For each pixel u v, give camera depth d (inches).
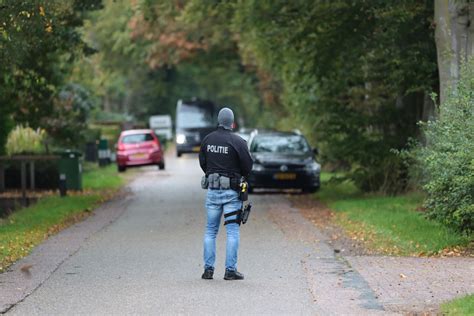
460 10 1131.9
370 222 1140.5
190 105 3759.8
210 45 3038.9
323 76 1553.9
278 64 1940.2
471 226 920.9
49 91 1707.7
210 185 739.4
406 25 1393.9
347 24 1470.2
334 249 943.0
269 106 3238.2
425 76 1432.1
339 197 1574.8
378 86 1515.7
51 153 2006.6
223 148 738.8
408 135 1518.2
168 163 3181.6
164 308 624.4
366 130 1558.8
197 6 1763.0
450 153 890.1
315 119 2111.2
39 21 1064.8
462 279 716.0
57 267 811.4
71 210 1376.7
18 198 1668.3
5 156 1766.7
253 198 1656.0
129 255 893.2
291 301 647.8
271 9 1544.0
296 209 1424.7
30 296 671.1
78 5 1492.4
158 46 3051.2
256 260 855.7
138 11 1873.8
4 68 1248.8
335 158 1540.4
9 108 1702.8
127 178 2338.8
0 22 1034.7
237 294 676.1
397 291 674.8
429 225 1055.6
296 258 867.4
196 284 721.6
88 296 670.5
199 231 1114.1
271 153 1748.3
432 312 597.3
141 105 5103.3
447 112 929.5
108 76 3508.9
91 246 964.6
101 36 3368.6
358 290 684.7
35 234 1061.1
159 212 1389.0
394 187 1540.4
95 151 3046.3
